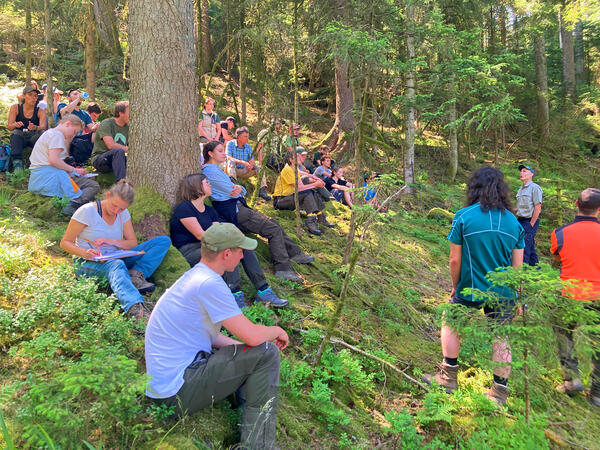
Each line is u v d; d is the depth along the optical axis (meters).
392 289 5.31
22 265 3.38
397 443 2.88
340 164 10.88
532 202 6.59
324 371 3.27
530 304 2.59
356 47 4.81
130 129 4.29
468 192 3.31
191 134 4.33
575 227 3.75
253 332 2.25
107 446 2.06
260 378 2.33
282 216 6.56
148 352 2.27
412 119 10.78
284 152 6.57
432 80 9.51
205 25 14.00
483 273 3.16
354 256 3.40
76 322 2.88
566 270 3.75
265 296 3.97
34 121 5.86
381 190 3.86
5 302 2.99
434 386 3.43
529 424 2.89
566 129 17.78
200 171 4.52
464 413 3.19
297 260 5.09
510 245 3.14
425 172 12.66
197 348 2.30
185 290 2.24
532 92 17.70
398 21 7.78
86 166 5.89
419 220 9.30
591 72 23.20
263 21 7.62
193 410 2.34
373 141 4.79
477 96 11.41
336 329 4.03
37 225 4.22
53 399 1.88
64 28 9.34
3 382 2.38
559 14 16.31
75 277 3.32
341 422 2.83
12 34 11.20
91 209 3.31
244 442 2.29
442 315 3.07
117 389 2.04
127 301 3.06
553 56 22.17
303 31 6.98
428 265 6.87
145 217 3.99
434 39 8.54
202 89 12.30
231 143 6.48
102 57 12.15
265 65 8.27
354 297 4.78
